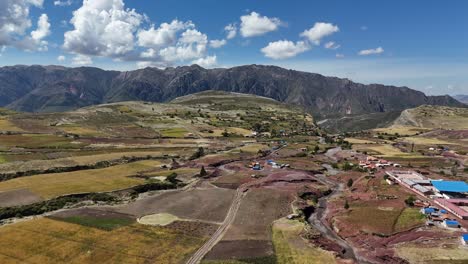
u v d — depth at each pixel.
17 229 98.44
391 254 91.31
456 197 131.62
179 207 124.75
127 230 100.81
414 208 122.12
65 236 94.62
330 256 86.94
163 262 82.25
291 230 103.12
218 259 84.44
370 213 119.44
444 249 91.94
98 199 130.00
